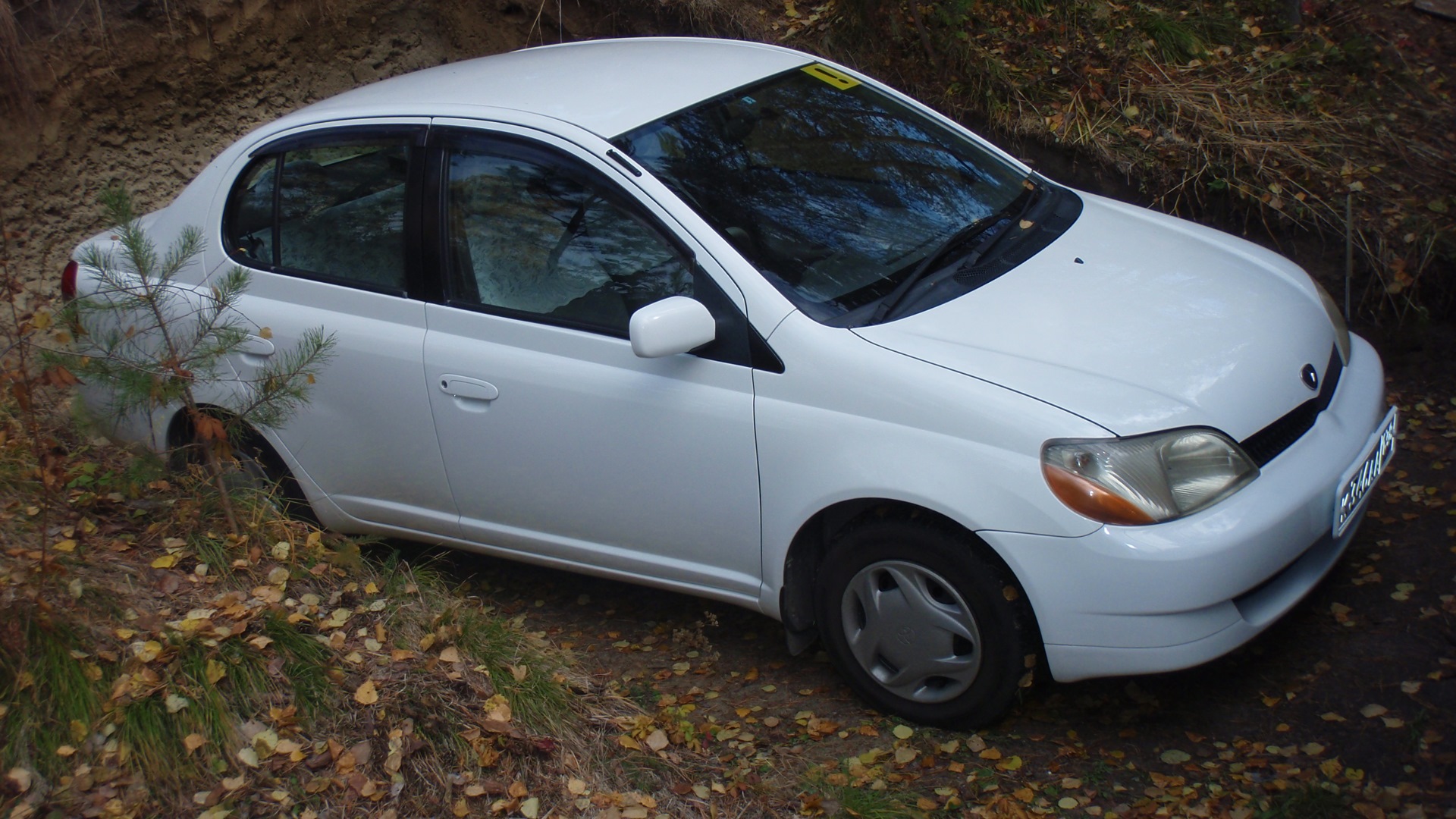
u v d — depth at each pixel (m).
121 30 6.41
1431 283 5.23
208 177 4.33
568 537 3.80
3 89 6.09
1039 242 3.73
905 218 3.69
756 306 3.25
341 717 3.27
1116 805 2.98
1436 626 3.49
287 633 3.47
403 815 3.01
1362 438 3.29
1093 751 3.21
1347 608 3.65
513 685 3.42
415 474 4.00
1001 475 2.92
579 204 3.58
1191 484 2.90
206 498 4.07
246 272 3.92
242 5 6.80
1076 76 6.36
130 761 3.03
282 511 4.23
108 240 4.59
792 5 7.06
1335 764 2.99
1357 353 3.70
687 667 3.83
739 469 3.31
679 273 3.40
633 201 3.47
